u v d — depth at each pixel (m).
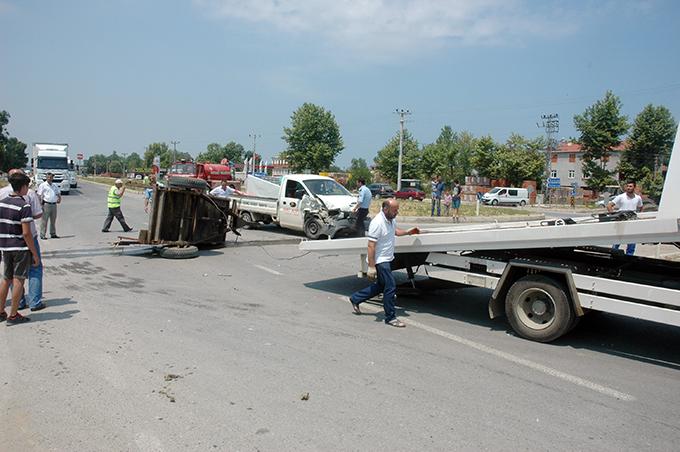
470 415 4.20
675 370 5.39
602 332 6.75
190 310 7.27
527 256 6.93
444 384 4.84
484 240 6.71
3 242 6.27
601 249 7.05
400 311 7.63
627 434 3.96
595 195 56.88
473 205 43.19
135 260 11.31
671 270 6.61
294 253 12.98
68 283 8.78
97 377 4.78
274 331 6.37
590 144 55.91
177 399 4.36
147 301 7.70
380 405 4.34
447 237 7.10
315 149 53.66
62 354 5.35
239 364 5.20
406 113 59.62
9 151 97.38
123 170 131.25
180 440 3.70
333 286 9.22
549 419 4.17
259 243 14.52
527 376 5.10
